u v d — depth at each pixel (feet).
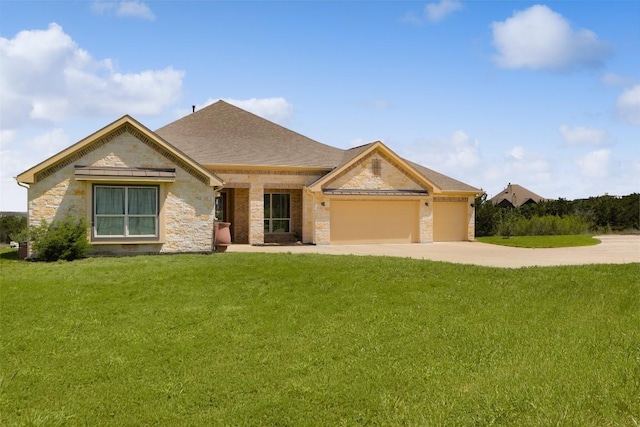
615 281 41.88
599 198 132.05
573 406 18.16
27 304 36.14
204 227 68.44
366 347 27.37
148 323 32.40
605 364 22.47
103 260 56.59
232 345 28.63
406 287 40.34
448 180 101.60
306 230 89.04
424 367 23.91
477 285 41.14
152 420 20.33
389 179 91.09
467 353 25.50
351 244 88.99
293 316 33.60
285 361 25.99
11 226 107.55
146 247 66.03
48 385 23.73
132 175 63.98
